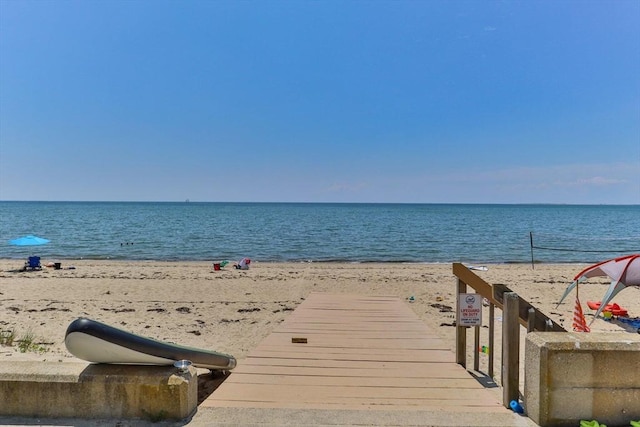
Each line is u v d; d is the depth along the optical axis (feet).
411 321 25.76
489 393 14.62
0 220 228.02
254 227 189.78
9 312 37.60
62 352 25.48
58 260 84.53
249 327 32.65
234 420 10.97
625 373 10.41
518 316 12.50
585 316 38.06
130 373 10.97
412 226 203.21
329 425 10.81
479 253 101.96
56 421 10.65
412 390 14.89
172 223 216.13
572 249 109.91
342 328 24.03
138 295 46.24
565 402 10.43
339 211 444.14
